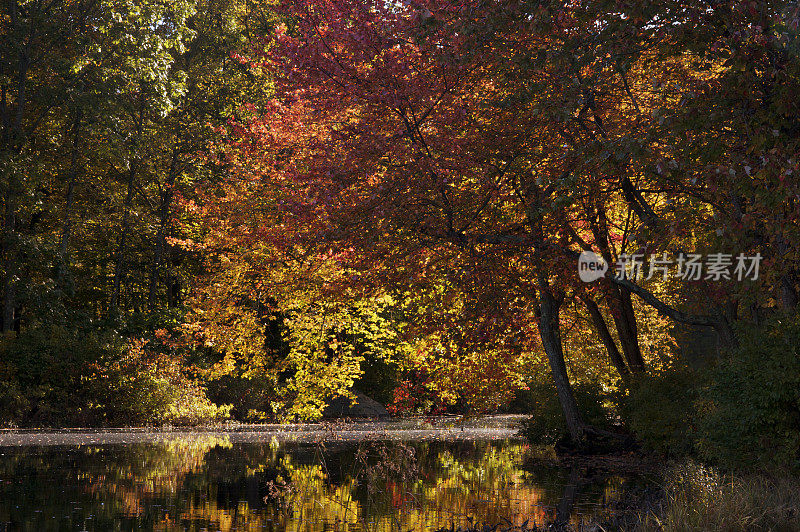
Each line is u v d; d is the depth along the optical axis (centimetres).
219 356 3612
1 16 2931
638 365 2034
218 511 974
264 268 2109
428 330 1535
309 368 2212
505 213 1430
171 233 3638
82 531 833
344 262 1479
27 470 1353
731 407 1084
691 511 835
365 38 1269
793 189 782
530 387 2312
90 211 3434
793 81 877
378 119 1330
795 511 823
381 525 899
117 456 1631
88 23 2925
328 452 1817
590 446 1930
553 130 1258
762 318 1265
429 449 1992
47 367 2689
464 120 1285
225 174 3491
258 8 3744
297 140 1952
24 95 2916
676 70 1205
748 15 880
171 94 3116
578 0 1058
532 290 1455
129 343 2997
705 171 867
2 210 2955
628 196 1444
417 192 1272
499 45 1065
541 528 891
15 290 2916
